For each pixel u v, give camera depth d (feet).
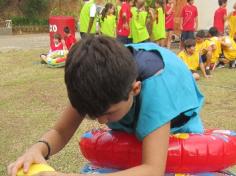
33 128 15.64
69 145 13.69
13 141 14.34
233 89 21.68
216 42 26.84
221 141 6.46
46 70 27.53
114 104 4.90
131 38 32.71
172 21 37.14
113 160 6.56
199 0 41.42
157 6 34.17
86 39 5.00
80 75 4.76
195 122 6.69
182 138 6.37
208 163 6.33
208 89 21.63
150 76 5.58
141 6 32.37
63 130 6.42
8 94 20.84
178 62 6.07
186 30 34.58
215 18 35.37
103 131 6.90
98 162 6.79
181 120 6.30
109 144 6.52
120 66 4.81
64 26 29.89
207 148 6.29
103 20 32.86
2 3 64.23
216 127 15.66
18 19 62.75
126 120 5.91
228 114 17.26
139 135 5.64
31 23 63.00
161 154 5.43
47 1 65.46
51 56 28.68
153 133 5.46
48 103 19.07
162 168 5.42
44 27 62.28
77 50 4.90
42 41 48.19
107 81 4.74
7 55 34.86
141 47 6.03
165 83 5.64
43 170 5.54
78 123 6.46
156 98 5.51
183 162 6.25
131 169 5.32
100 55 4.80
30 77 25.22
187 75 6.12
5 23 60.90
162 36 34.17
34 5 64.49
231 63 28.32
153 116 5.47
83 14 31.71
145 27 32.24
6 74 26.32
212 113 17.37
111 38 5.11
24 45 43.91
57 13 65.21
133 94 5.27
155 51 5.91
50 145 6.25
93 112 4.91
